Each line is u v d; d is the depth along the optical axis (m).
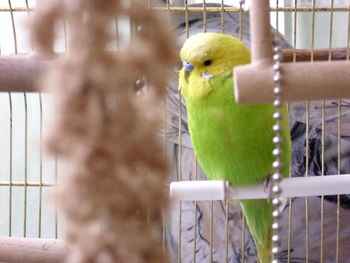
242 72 0.46
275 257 0.51
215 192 0.83
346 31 1.88
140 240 0.31
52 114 0.30
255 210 1.07
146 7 0.29
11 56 0.50
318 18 1.93
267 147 1.04
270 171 1.06
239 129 1.03
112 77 0.29
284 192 0.75
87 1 0.29
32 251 0.61
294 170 1.46
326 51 0.98
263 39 0.47
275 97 0.46
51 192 0.31
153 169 0.30
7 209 1.85
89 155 0.29
